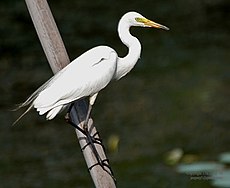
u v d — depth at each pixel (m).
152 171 11.16
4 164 11.41
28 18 18.38
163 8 19.23
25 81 14.64
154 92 14.16
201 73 14.95
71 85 5.79
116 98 13.96
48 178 10.95
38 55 16.16
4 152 11.83
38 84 14.45
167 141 12.21
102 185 5.92
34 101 5.75
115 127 12.75
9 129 12.62
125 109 13.47
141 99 13.86
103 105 13.66
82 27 17.86
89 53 6.01
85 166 11.35
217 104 13.53
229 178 10.31
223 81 14.52
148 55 16.06
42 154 11.76
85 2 19.83
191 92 14.09
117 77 6.34
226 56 15.79
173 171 11.08
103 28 17.77
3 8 19.12
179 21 18.22
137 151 11.88
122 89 14.36
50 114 5.78
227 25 17.88
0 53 16.30
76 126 5.98
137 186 10.69
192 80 14.62
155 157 11.63
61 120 13.03
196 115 13.14
